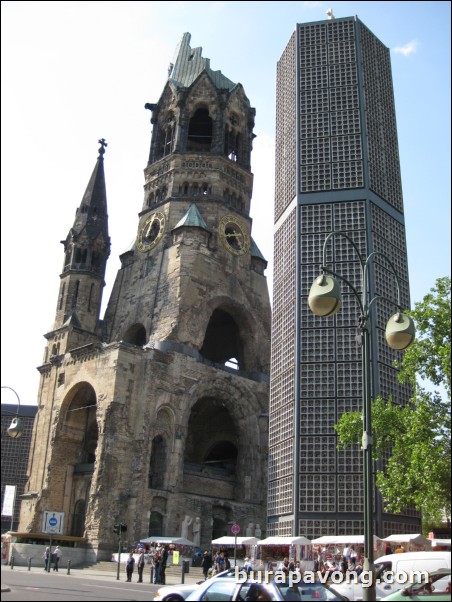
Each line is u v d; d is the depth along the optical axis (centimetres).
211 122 9838
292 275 5956
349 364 5450
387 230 6028
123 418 6812
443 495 3469
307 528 5084
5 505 6844
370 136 6281
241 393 8031
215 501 7288
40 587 3441
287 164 6494
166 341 7488
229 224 8800
